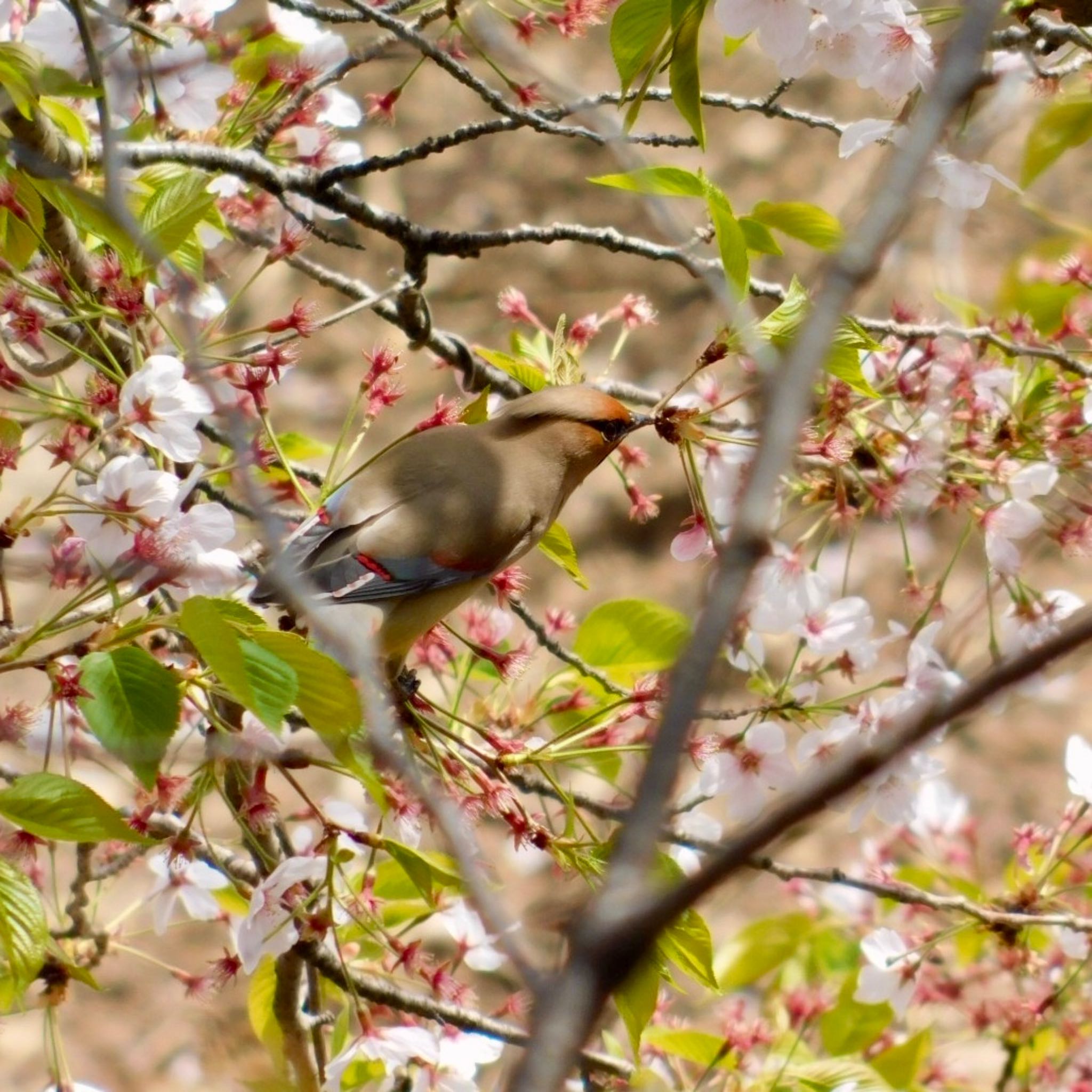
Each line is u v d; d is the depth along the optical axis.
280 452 7.35
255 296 20.95
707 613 2.73
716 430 8.54
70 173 6.81
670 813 7.69
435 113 23.53
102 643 5.87
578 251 22.14
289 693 5.46
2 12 8.09
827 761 7.79
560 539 8.88
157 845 7.20
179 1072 14.18
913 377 8.64
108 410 6.99
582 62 21.22
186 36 8.61
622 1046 9.07
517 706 8.54
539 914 2.95
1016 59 8.22
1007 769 17.97
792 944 9.46
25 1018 14.83
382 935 7.28
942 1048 9.98
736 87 23.33
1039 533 8.49
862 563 18.00
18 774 7.17
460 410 8.02
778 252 7.93
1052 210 19.33
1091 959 8.98
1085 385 8.66
